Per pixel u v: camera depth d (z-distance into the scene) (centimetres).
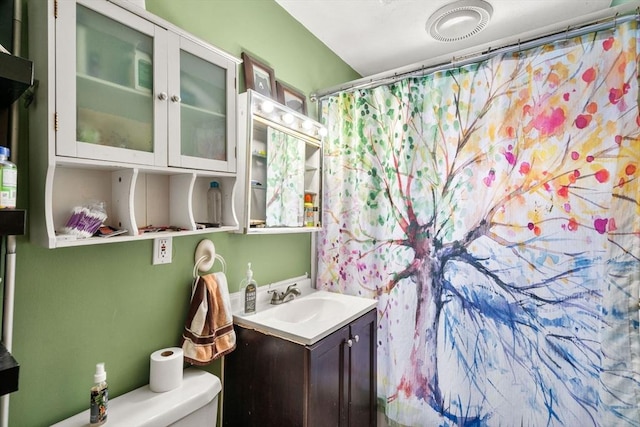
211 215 138
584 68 138
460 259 165
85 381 101
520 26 194
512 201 152
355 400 150
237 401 139
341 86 197
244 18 156
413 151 179
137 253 115
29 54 86
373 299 182
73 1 82
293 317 164
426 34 204
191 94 114
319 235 206
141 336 116
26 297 89
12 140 84
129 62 95
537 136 147
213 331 125
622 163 128
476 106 162
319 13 185
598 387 133
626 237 126
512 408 150
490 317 156
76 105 83
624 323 126
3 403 82
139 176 115
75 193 98
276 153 164
